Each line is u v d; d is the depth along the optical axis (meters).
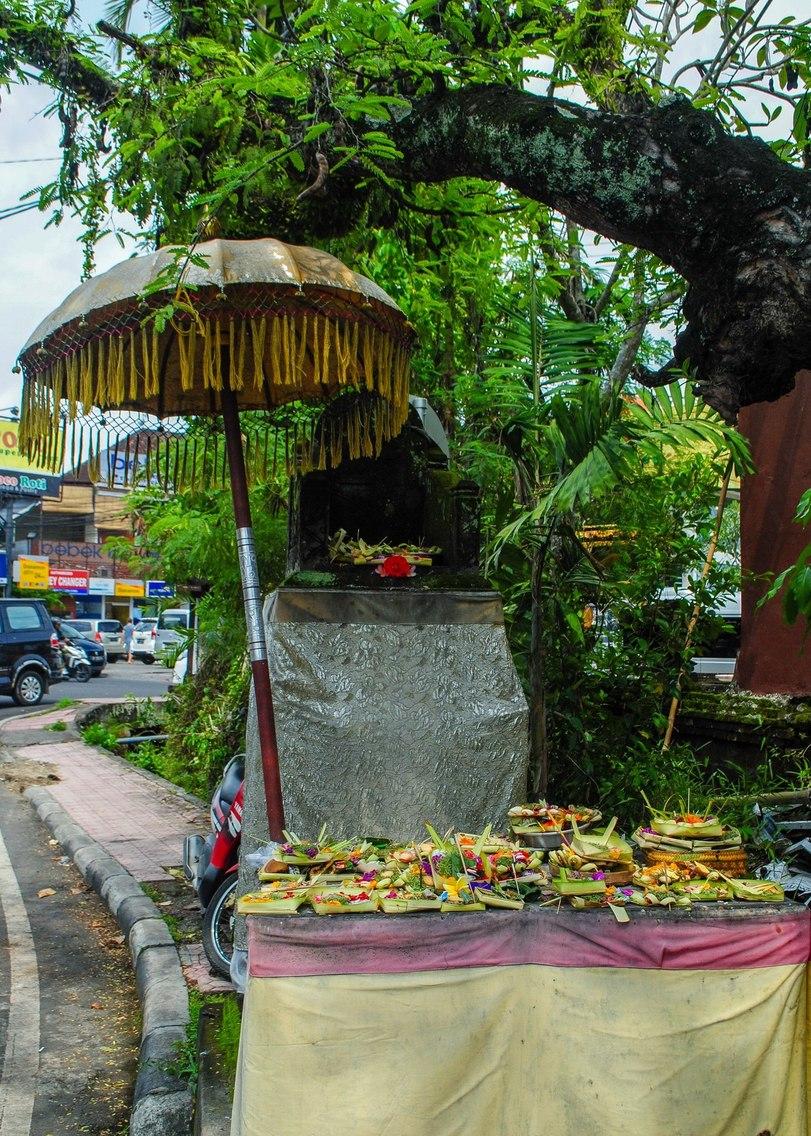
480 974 2.40
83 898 6.25
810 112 4.08
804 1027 2.52
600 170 2.97
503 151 3.24
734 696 5.88
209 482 4.65
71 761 11.57
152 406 4.21
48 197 4.54
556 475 4.49
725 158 2.80
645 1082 2.41
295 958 2.34
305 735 3.76
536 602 4.46
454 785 3.82
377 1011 2.36
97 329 3.15
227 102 3.96
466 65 3.76
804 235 2.68
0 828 8.37
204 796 9.32
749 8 4.30
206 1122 2.85
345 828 3.74
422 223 5.08
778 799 4.57
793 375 2.85
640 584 5.31
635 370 4.76
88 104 4.59
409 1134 2.35
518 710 3.92
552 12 4.14
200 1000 4.14
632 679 5.37
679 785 4.80
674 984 2.45
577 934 2.42
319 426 4.11
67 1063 3.96
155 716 15.57
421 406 4.63
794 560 5.86
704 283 2.89
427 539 4.43
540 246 6.02
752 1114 2.47
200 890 4.38
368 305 3.27
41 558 33.22
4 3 4.39
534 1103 2.42
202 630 7.98
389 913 2.41
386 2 3.63
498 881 2.59
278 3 4.34
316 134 3.46
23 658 19.25
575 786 5.04
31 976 4.92
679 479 5.54
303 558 4.11
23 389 3.41
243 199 4.07
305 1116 2.33
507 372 4.74
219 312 3.18
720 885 2.65
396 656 3.94
